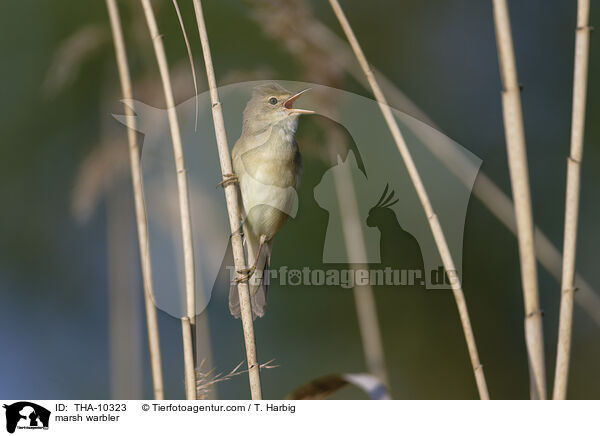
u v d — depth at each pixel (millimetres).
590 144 13992
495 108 14438
